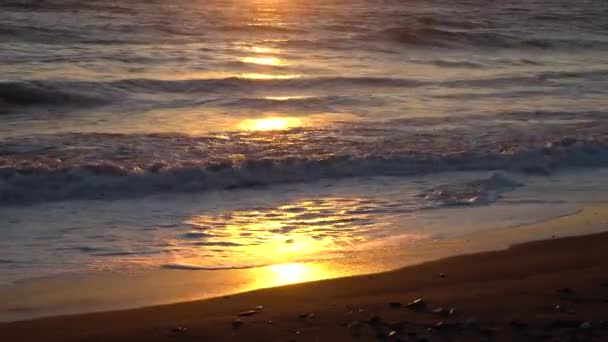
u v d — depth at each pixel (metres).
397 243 7.56
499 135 12.49
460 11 38.88
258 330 5.20
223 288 6.24
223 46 24.48
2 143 11.14
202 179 9.67
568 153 11.37
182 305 5.83
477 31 30.22
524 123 13.67
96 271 6.67
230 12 33.62
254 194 9.43
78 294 6.11
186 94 16.70
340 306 5.68
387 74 20.45
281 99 16.06
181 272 6.66
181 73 19.38
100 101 15.66
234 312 5.62
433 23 32.69
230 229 8.01
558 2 46.28
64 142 11.35
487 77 20.17
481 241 7.63
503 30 31.56
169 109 14.98
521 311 5.46
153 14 31.50
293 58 23.03
